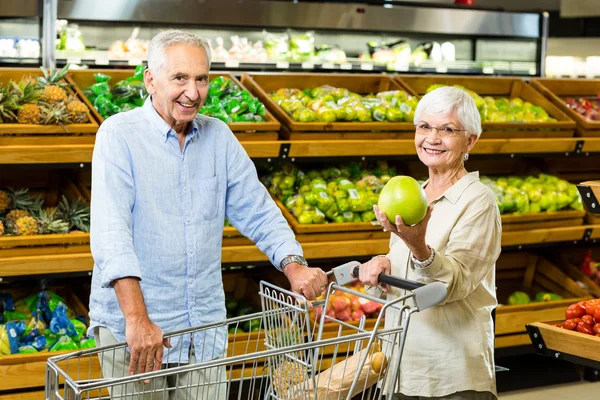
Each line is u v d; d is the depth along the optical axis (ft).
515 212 18.12
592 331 9.70
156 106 9.04
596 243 20.48
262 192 9.66
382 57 21.11
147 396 8.86
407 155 16.66
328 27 20.98
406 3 21.79
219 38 19.90
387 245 16.29
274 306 8.84
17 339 14.35
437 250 9.06
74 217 15.02
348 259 16.42
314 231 15.97
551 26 27.61
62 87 15.35
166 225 8.99
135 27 19.67
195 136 9.23
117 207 8.64
